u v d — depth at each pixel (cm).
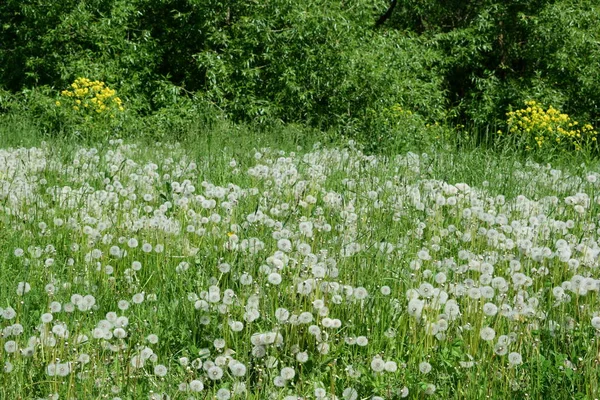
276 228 574
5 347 378
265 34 1703
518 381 386
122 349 396
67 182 771
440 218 648
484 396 374
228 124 1368
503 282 442
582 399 370
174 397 359
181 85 1861
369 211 662
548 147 1383
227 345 422
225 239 569
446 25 2520
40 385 370
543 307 461
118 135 1362
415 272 488
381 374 384
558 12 2077
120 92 1675
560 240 514
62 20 1709
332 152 989
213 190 671
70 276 501
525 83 2178
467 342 418
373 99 1681
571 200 668
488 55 2373
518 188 834
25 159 865
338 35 1695
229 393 349
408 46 1948
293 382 397
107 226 592
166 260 543
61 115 1389
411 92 1825
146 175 780
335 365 401
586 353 396
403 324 443
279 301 447
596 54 2061
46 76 1791
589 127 1527
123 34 1770
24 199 658
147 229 578
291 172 772
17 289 443
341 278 486
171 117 1581
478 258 504
